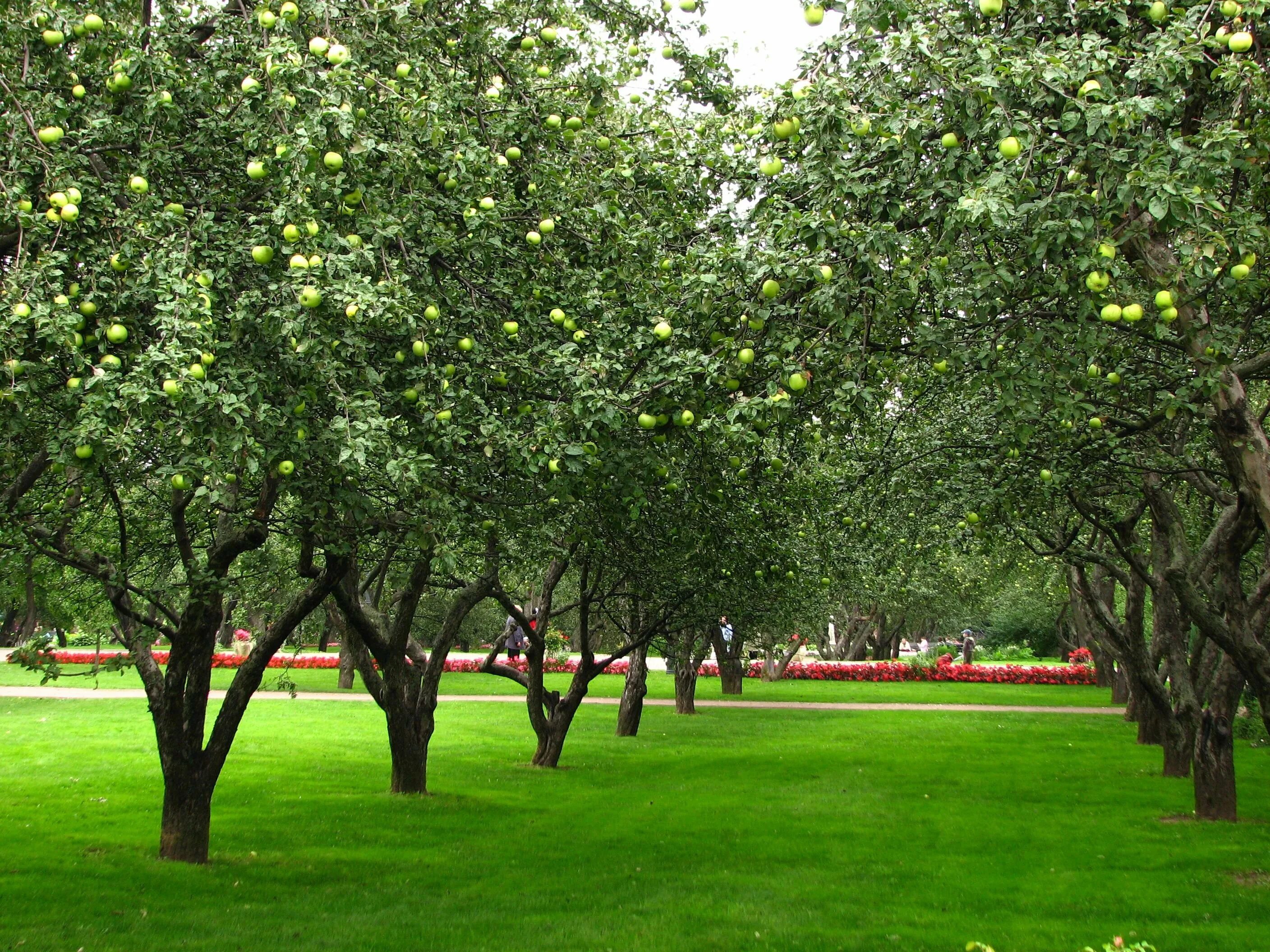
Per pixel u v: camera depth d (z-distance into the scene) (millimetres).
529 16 7477
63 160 5301
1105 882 8922
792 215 5684
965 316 7129
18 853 9453
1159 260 5992
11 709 22953
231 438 5023
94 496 8109
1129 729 21984
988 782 14742
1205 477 11789
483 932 7551
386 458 5590
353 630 13609
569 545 11016
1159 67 5117
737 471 7914
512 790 14133
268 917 7789
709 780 15086
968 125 5473
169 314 4949
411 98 5898
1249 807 12492
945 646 52969
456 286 6844
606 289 7168
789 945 7219
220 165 6664
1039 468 10258
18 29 5484
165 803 9508
